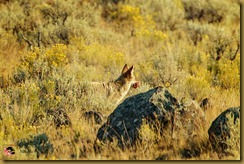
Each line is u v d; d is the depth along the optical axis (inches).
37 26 1791.3
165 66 1450.5
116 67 1491.1
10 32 1754.4
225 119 720.3
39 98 1032.2
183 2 2792.8
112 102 1071.6
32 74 1242.6
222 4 2741.1
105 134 756.6
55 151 719.7
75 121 879.7
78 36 1793.8
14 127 852.6
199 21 2711.6
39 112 941.2
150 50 1877.5
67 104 1010.7
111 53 1626.5
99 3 2583.7
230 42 1779.0
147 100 768.9
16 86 1110.4
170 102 773.3
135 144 725.9
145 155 693.3
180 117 764.6
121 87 1092.5
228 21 2669.8
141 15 2492.6
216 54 1766.7
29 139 746.2
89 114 898.7
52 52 1358.3
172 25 2459.4
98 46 1686.8
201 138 740.0
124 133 741.9
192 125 770.8
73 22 1818.4
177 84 1277.1
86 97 1035.3
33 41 1692.9
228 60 1595.7
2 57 1507.1
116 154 688.4
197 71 1514.5
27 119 919.7
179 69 1454.2
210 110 920.9
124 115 767.7
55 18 1929.1
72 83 1090.7
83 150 723.4
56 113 930.1
